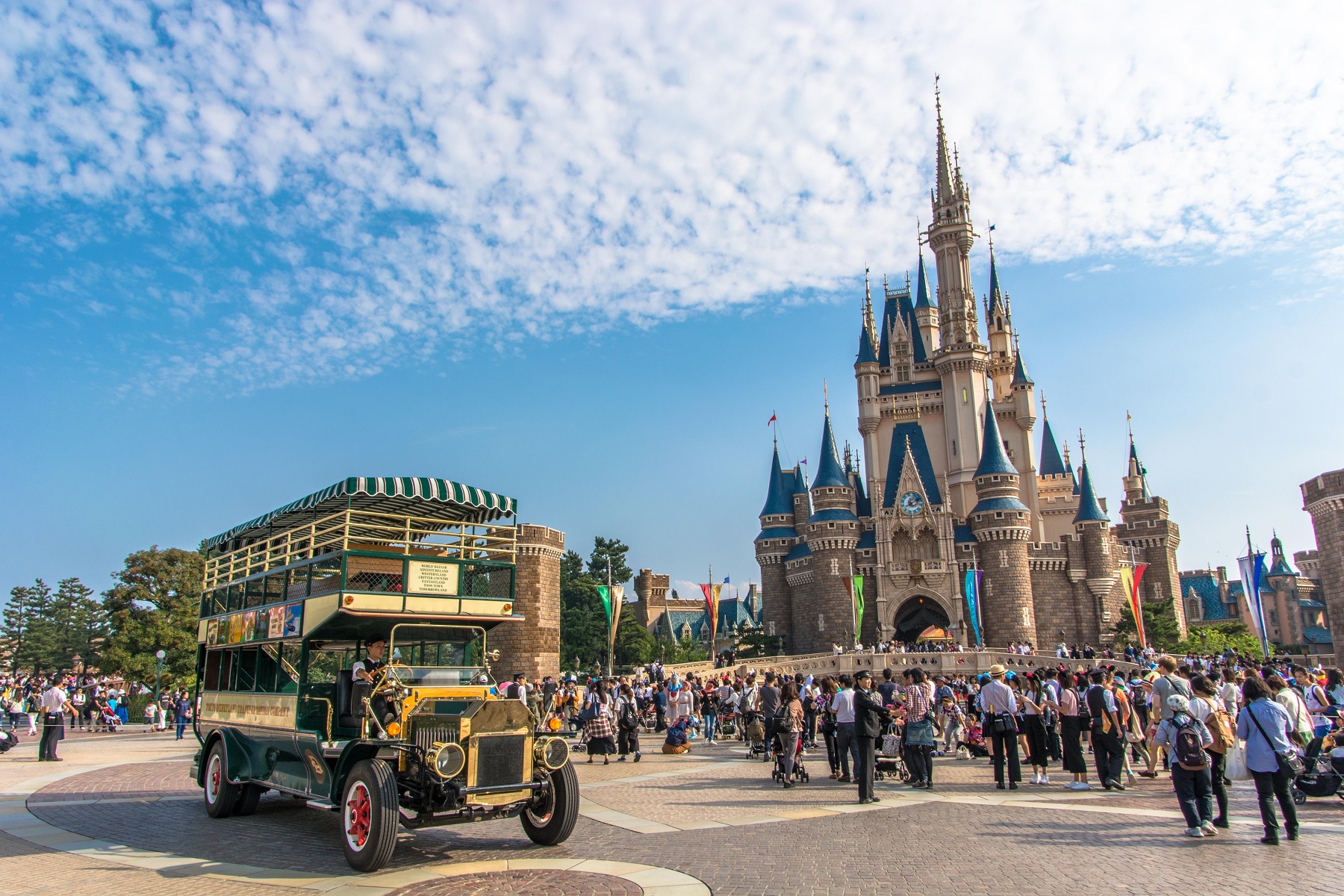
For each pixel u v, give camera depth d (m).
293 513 16.55
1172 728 13.32
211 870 11.80
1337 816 14.96
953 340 101.94
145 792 19.92
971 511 93.88
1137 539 101.31
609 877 10.94
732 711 34.50
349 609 13.36
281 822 15.90
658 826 14.62
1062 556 94.31
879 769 20.25
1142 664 59.25
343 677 13.88
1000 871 10.95
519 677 28.22
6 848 13.50
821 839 13.16
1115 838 12.95
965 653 68.38
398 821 11.62
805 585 94.31
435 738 12.09
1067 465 107.44
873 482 95.50
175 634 65.25
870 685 18.88
